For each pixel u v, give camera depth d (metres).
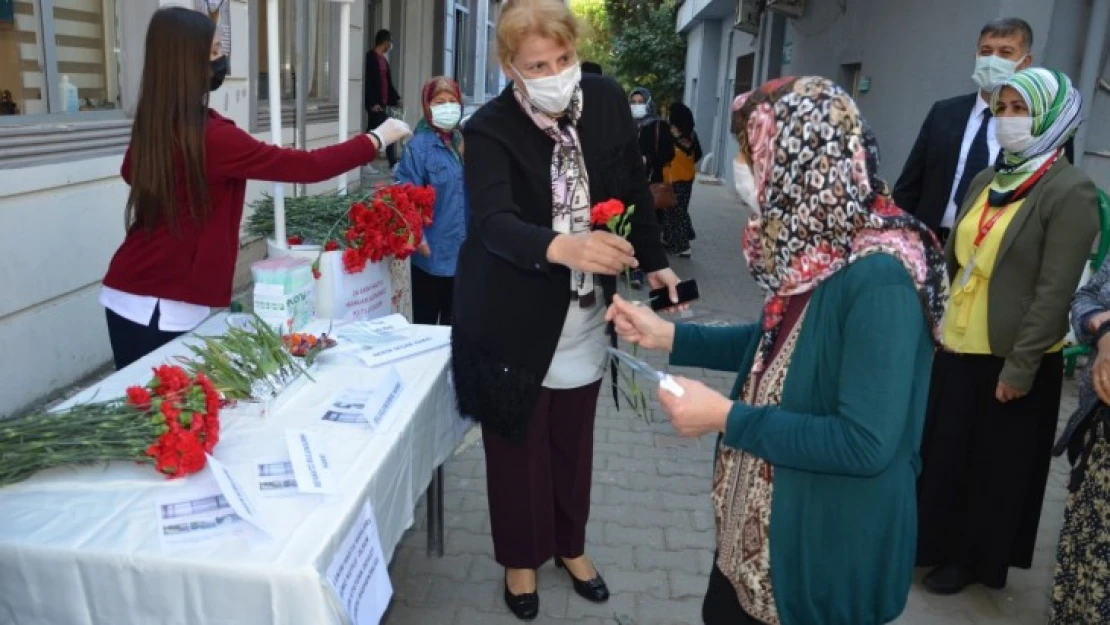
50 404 4.05
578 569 2.99
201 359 2.39
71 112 4.47
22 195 3.82
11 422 1.81
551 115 2.38
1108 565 2.41
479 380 2.52
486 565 3.18
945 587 3.14
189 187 2.45
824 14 11.66
